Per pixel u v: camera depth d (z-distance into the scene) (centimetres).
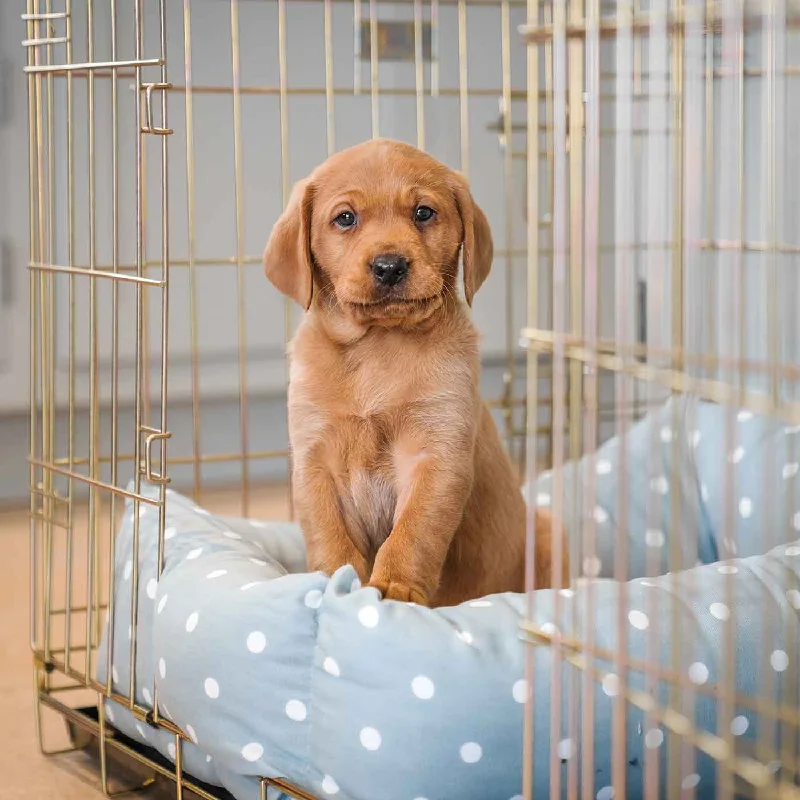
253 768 100
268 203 189
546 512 130
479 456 120
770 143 78
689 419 138
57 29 171
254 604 100
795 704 99
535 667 95
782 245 137
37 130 118
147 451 109
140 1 106
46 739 122
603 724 95
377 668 95
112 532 113
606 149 187
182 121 181
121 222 181
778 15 78
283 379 196
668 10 88
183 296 187
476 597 122
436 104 195
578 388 88
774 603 101
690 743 90
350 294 110
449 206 114
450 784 95
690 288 89
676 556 83
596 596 99
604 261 191
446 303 115
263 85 185
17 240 180
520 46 197
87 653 115
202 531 116
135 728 112
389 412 114
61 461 126
